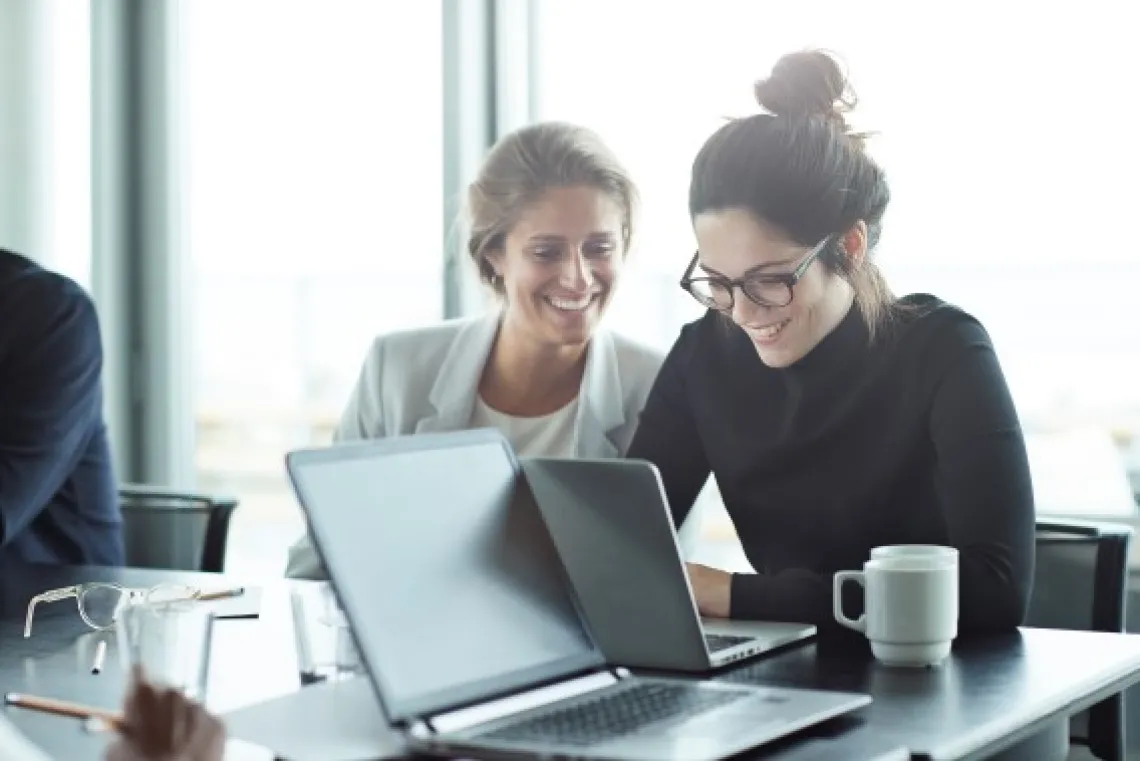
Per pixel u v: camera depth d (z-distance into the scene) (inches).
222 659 84.7
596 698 71.2
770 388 103.6
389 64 177.0
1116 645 84.6
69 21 194.4
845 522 99.8
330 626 77.4
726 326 106.4
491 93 170.7
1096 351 141.8
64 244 195.2
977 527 90.4
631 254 121.3
